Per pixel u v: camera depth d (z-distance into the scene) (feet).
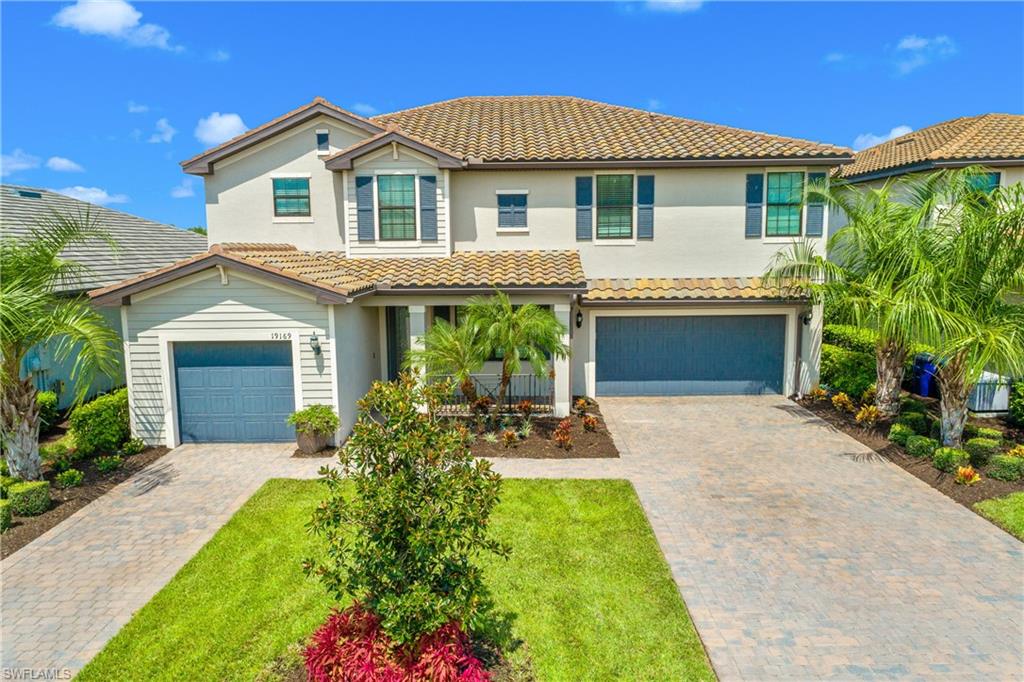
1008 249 39.24
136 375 47.73
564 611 25.79
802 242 59.77
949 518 34.65
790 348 62.34
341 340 48.83
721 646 23.56
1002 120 77.82
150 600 26.78
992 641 23.75
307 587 27.61
